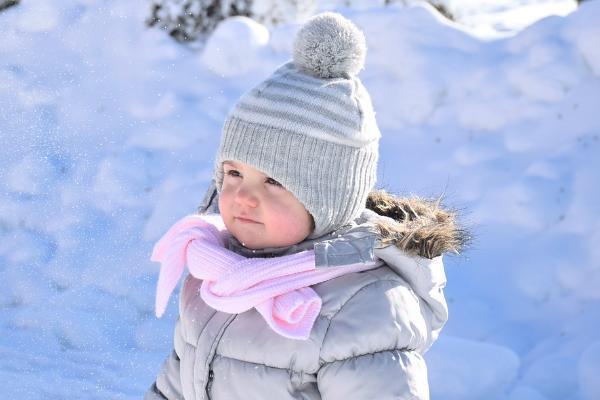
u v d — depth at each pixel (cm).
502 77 953
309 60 328
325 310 314
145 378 645
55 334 705
